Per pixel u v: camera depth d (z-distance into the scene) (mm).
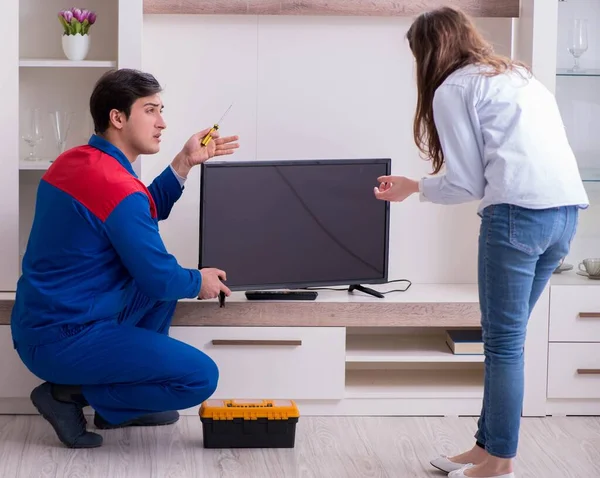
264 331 3305
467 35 2605
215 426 3010
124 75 2941
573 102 3676
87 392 2959
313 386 3338
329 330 3324
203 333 3289
